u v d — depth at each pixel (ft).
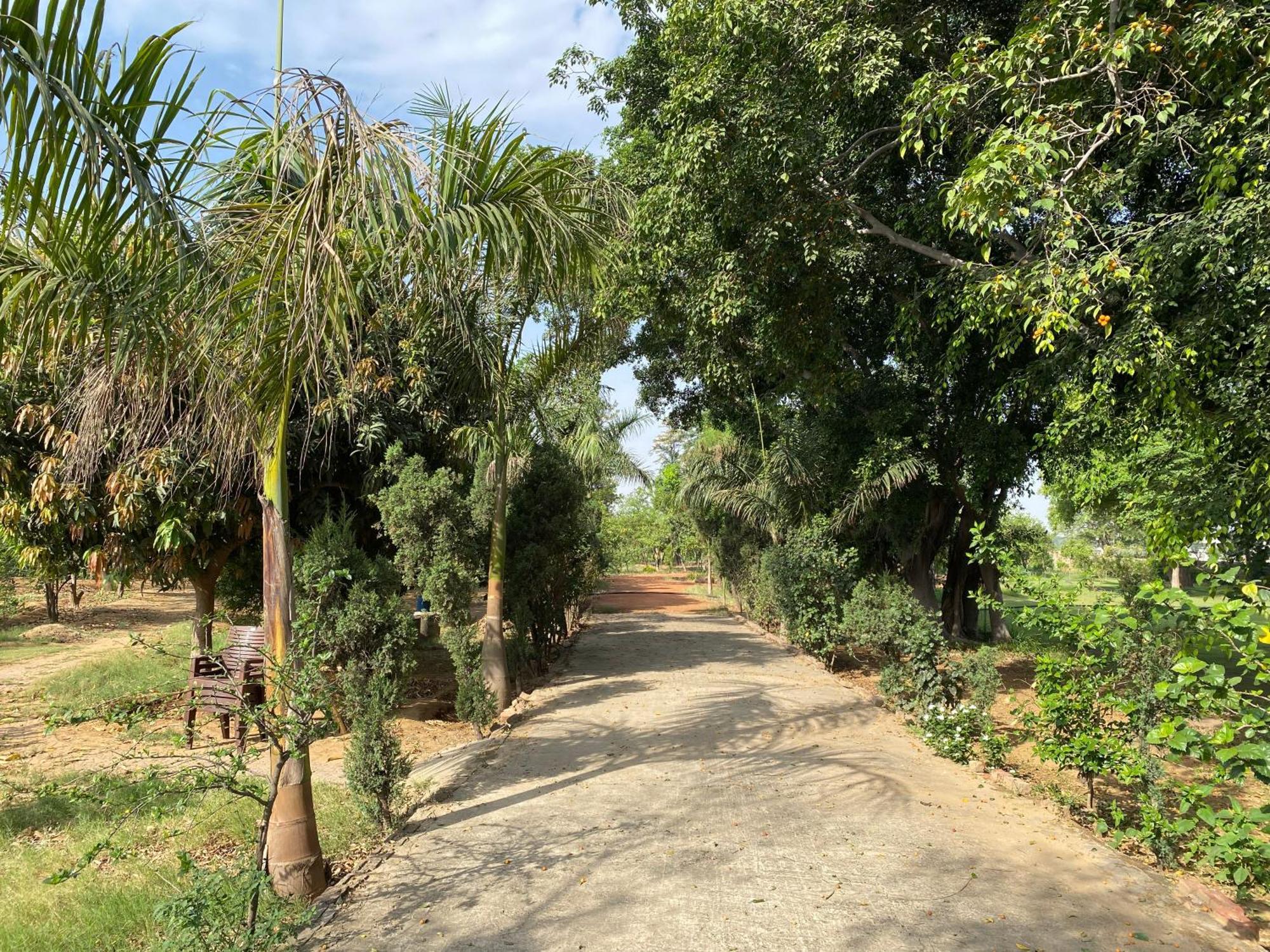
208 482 25.49
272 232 13.78
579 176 20.03
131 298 12.91
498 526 30.50
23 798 19.45
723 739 24.31
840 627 39.09
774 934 11.89
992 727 23.97
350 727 25.31
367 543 34.55
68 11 10.09
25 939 11.92
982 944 11.62
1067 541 79.56
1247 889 13.69
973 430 38.65
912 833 16.28
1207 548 22.59
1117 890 13.65
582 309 28.89
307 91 12.97
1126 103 20.22
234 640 24.38
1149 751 17.10
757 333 33.04
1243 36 18.17
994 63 21.45
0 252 12.88
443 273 14.96
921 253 29.63
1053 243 21.34
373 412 28.48
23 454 25.95
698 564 148.05
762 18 24.22
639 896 13.21
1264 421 20.40
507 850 15.30
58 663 43.70
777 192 26.53
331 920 12.50
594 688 33.60
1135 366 21.34
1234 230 19.08
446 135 15.81
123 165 11.04
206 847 16.12
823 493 47.91
